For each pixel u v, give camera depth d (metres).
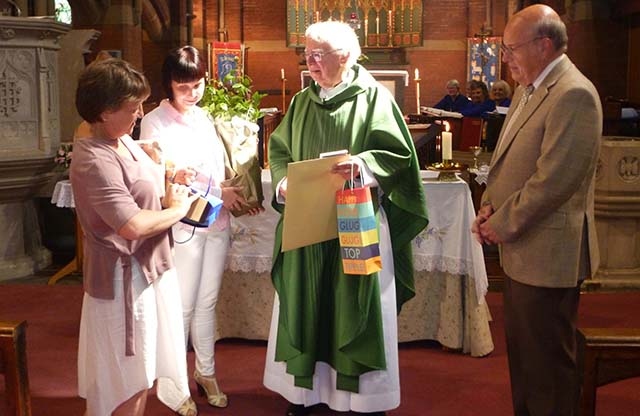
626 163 6.20
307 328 3.54
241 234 4.69
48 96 7.11
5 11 7.60
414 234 3.64
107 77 2.65
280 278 3.66
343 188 3.34
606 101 12.83
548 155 2.82
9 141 6.84
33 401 3.98
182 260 3.66
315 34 3.45
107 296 2.77
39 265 7.20
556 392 3.01
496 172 3.11
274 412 3.85
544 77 2.93
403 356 4.67
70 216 7.53
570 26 14.86
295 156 3.57
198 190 3.35
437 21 17.67
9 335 2.39
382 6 16.95
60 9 14.70
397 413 3.84
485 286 4.46
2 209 6.93
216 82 4.12
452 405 3.94
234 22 17.83
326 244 3.54
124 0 13.84
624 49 14.23
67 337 5.04
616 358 2.17
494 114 8.64
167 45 17.14
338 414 3.79
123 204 2.68
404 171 3.55
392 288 3.59
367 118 3.50
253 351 4.76
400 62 17.50
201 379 3.92
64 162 6.93
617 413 3.84
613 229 6.31
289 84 17.89
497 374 4.36
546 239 2.92
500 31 17.39
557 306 2.96
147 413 3.82
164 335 2.97
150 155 2.99
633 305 5.76
